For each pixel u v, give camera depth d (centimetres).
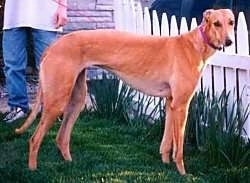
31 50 586
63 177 321
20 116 459
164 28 434
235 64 368
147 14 457
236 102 369
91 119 461
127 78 344
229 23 321
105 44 335
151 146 387
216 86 392
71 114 353
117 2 502
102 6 666
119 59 338
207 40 328
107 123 448
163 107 413
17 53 458
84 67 334
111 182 313
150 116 430
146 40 341
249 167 338
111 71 344
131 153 373
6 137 405
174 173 332
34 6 447
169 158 359
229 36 318
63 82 326
